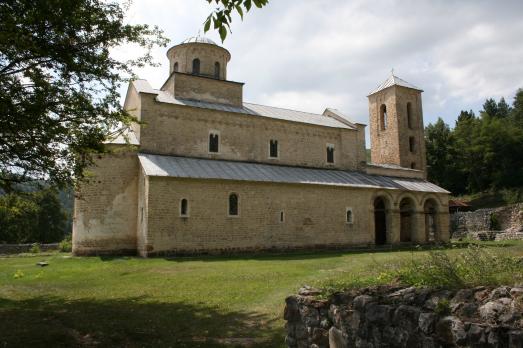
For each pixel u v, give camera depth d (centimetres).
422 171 4619
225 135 3503
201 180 2923
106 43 1335
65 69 1273
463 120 8112
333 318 701
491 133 6931
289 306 814
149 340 985
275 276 1780
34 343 952
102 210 2878
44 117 1227
